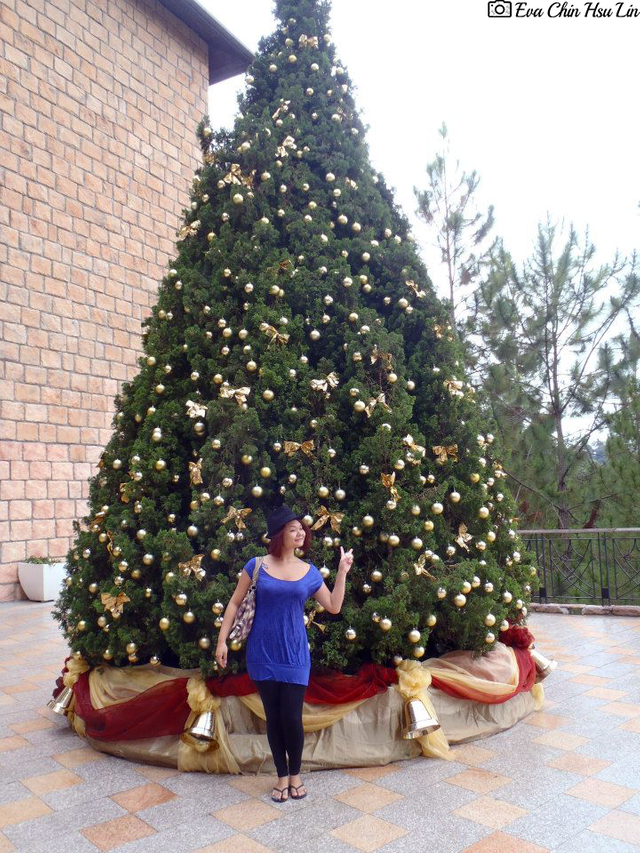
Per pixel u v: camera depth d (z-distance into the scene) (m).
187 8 13.91
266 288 4.29
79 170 11.91
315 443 4.07
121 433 4.68
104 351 12.04
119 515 4.16
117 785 3.52
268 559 3.43
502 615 4.21
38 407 10.94
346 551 3.93
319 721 3.65
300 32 5.35
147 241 13.06
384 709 3.76
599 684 5.21
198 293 4.39
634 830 2.89
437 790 3.34
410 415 4.22
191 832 2.98
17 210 10.87
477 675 4.09
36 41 11.38
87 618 4.25
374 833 2.92
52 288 11.29
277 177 4.78
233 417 3.93
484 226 16.58
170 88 13.88
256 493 3.83
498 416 13.54
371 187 4.93
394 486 3.94
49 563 10.57
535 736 4.08
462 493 4.29
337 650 3.78
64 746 4.16
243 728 3.71
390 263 4.66
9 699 5.27
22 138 11.03
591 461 13.56
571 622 8.07
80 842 2.92
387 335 4.29
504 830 2.92
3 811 3.24
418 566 3.84
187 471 4.21
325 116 5.09
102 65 12.50
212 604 3.66
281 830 2.97
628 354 13.29
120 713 3.86
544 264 14.18
